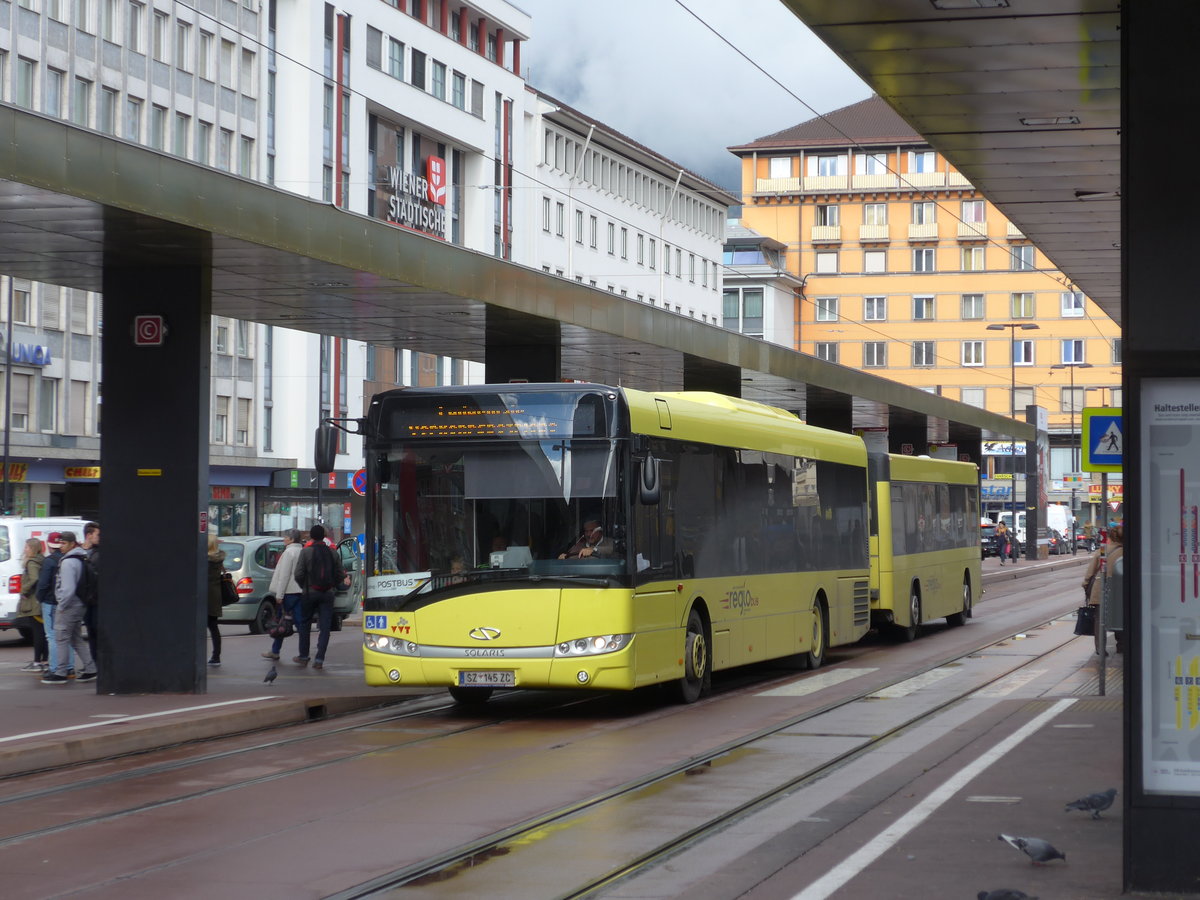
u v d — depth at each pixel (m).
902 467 29.25
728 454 20.36
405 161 71.94
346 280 20.09
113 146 15.49
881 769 13.29
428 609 17.14
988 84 14.27
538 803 11.82
